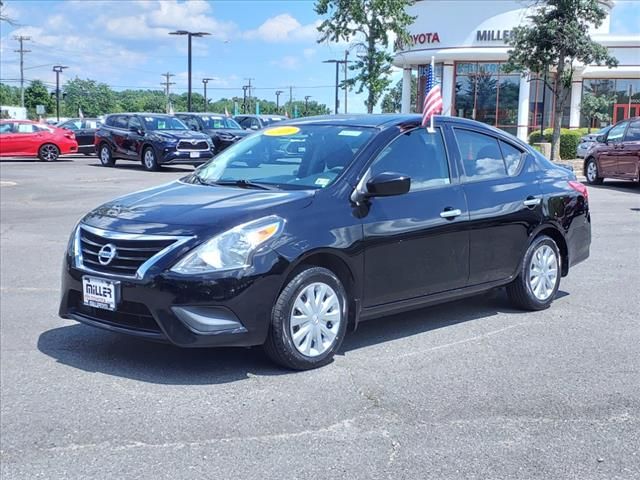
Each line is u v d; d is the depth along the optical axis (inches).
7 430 167.3
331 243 203.0
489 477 145.7
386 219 217.2
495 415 175.6
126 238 194.7
